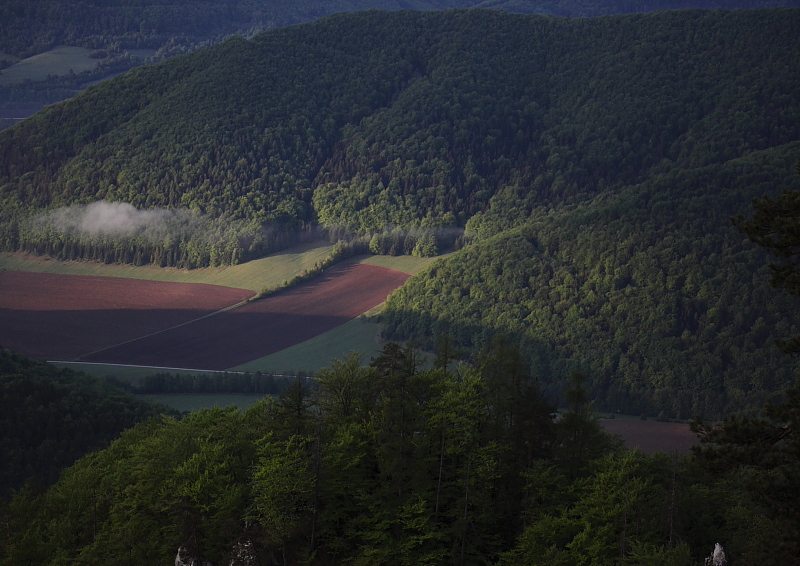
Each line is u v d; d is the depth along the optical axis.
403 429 81.25
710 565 74.12
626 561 72.19
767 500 46.94
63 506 86.50
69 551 81.12
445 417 81.12
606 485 77.19
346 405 85.12
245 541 73.69
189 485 75.69
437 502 80.06
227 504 74.50
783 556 49.44
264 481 73.50
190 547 74.25
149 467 78.31
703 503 81.38
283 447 77.75
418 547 78.94
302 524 75.69
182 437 82.94
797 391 47.50
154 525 77.69
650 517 77.19
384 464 79.06
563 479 82.38
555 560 72.75
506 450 84.69
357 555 77.31
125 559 75.94
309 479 75.19
